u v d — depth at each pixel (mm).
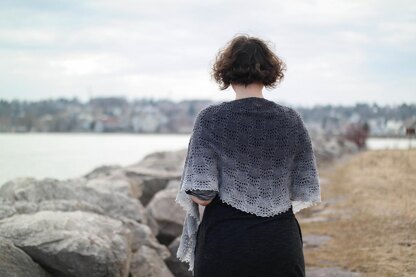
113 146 35000
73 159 18969
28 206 6707
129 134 76062
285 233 2939
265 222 2918
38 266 5145
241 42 3143
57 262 5238
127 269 5785
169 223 8172
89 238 5426
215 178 2912
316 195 3068
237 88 3137
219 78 3207
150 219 8141
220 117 2969
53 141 29672
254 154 2949
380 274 6078
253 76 3076
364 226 8617
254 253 2854
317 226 9500
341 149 41469
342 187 15039
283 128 3012
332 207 11477
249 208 2916
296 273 2914
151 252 6598
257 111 3000
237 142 2943
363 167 21531
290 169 3057
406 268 6172
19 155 18125
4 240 5023
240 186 2930
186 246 3143
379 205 10266
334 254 7254
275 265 2857
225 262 2863
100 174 13164
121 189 9492
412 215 8648
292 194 3088
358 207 10477
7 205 6523
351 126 52844
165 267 6574
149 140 57500
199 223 3113
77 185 7742
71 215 5887
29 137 29078
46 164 16141
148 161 15633
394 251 6898
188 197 3018
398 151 28469
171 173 12320
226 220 2918
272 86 3201
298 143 3057
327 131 59469
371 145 51438
